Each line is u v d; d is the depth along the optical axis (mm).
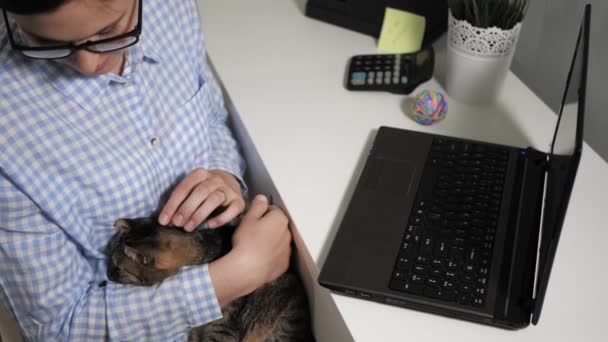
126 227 771
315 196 792
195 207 773
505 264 670
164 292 747
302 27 1120
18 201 655
